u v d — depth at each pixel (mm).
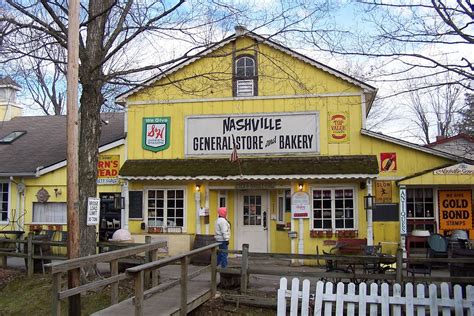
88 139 11961
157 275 10805
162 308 8898
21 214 18703
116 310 8547
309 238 16359
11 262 16297
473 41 8305
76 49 9328
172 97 17578
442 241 14070
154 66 11977
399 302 8297
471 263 9844
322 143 16656
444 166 15180
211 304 10133
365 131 16297
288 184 16672
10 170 18672
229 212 17469
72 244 9039
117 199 17578
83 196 11773
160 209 17406
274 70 17094
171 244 16328
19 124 24094
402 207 15641
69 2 9383
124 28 12039
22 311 11039
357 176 15570
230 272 10617
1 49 11320
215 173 16422
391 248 15891
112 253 8953
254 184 16906
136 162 17531
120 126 22391
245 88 17234
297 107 16906
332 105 16734
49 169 18500
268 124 17000
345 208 16312
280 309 8859
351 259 10141
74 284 8805
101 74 12148
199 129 17375
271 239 17234
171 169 16875
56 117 24641
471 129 22219
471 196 16250
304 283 8672
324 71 16812
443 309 8195
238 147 17062
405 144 16109
